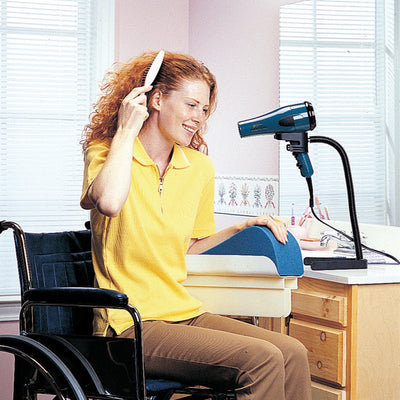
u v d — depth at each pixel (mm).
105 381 1808
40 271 2088
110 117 2127
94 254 2051
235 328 2035
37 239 2113
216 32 3488
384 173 2568
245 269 2107
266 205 3146
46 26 3424
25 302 1863
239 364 1817
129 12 3545
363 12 2654
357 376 2172
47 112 3434
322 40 2840
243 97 3312
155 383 1853
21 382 1940
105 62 3473
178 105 2053
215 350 1848
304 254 2590
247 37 3275
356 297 2158
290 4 3006
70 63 3467
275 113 2293
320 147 2844
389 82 2541
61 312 2078
